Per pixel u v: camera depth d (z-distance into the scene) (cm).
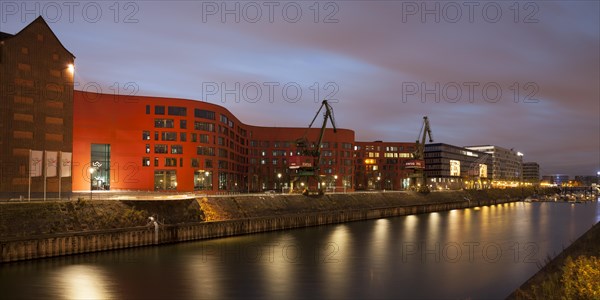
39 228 6644
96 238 7000
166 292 5034
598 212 17462
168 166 14725
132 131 14312
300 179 14425
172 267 6228
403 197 17825
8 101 9712
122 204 8025
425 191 19462
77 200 7506
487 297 4969
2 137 9606
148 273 5862
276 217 10550
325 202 13525
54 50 10419
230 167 18188
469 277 5850
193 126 15288
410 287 5350
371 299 4869
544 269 5034
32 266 6006
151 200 8456
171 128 14875
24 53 9975
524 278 5806
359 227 11588
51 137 10250
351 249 8006
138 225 7762
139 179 14288
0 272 5672
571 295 3491
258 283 5481
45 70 10250
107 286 5216
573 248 5609
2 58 9700
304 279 5700
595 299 3241
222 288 5234
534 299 3884
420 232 10619
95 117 13775
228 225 9262
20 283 5234
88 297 4791
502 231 10938
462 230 11094
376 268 6372
